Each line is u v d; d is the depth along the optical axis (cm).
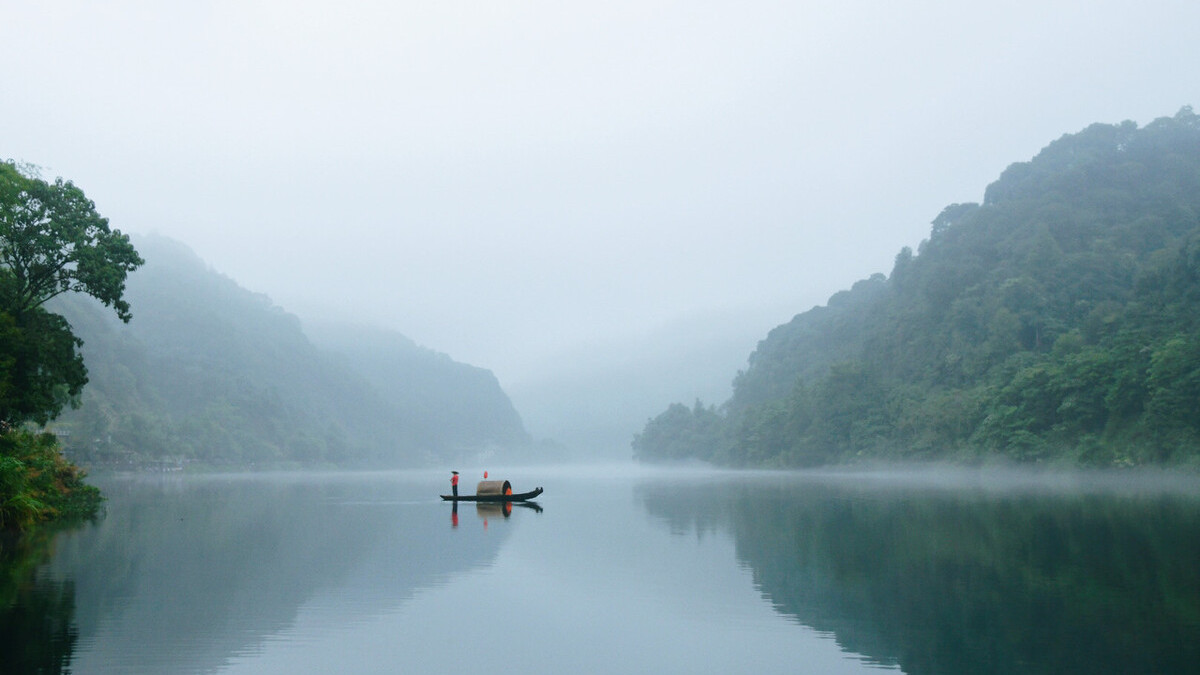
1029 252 14462
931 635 1407
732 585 1944
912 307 16962
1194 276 9906
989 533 2917
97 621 1562
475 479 13650
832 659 1282
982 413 10756
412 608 1695
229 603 1747
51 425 15738
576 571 2184
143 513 4591
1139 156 19038
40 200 4434
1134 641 1330
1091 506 4294
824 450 14600
